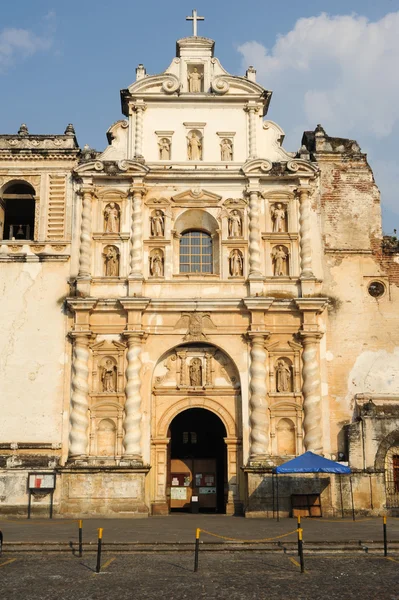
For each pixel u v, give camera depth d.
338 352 36.47
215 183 38.38
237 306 36.41
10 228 39.75
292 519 32.56
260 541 24.11
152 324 36.44
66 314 36.53
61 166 38.53
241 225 37.94
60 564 21.45
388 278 37.62
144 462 34.91
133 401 35.03
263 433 34.81
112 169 38.00
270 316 36.66
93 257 37.34
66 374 35.75
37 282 36.94
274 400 35.69
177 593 17.45
